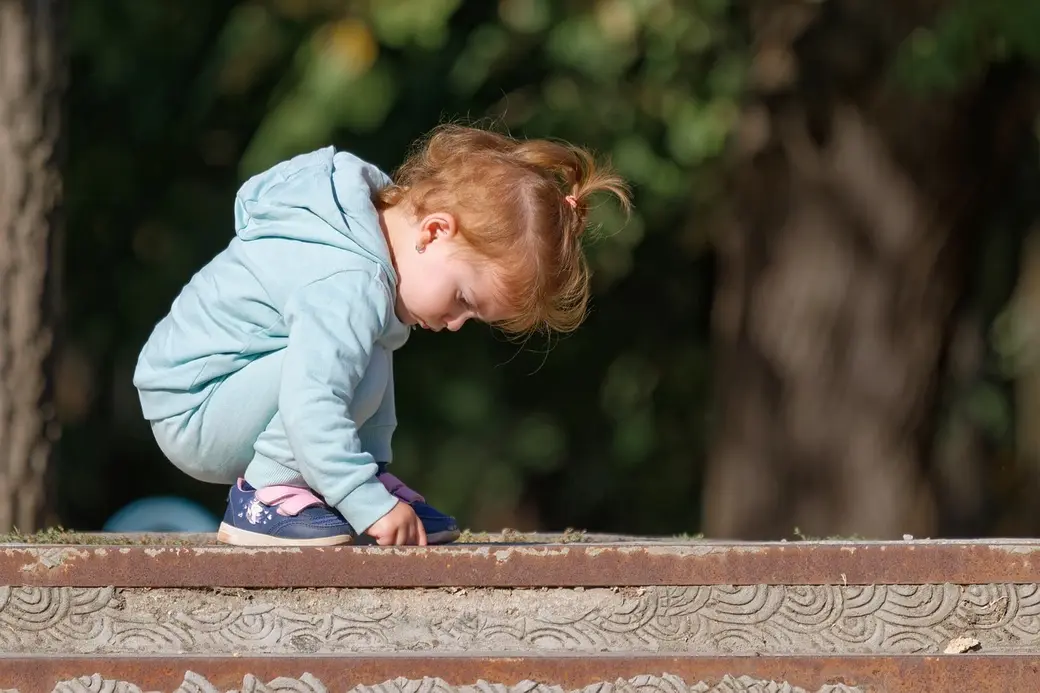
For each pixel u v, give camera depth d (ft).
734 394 84.74
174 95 92.79
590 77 78.89
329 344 31.30
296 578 29.84
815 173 79.46
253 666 28.89
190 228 95.76
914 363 80.79
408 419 97.91
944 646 30.17
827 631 30.19
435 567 29.96
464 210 33.24
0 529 44.42
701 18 75.61
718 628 30.17
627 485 111.04
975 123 76.38
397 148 81.25
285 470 32.78
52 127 46.01
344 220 32.89
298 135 75.51
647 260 100.89
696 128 77.87
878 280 80.02
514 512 109.91
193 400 33.09
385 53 77.66
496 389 99.71
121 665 28.86
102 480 107.96
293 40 80.02
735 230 84.38
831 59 74.43
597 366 105.19
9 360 44.83
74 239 97.45
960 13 67.15
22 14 45.29
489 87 81.97
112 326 100.42
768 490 82.74
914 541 31.24
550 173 35.09
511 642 30.07
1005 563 30.25
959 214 79.00
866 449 80.89
